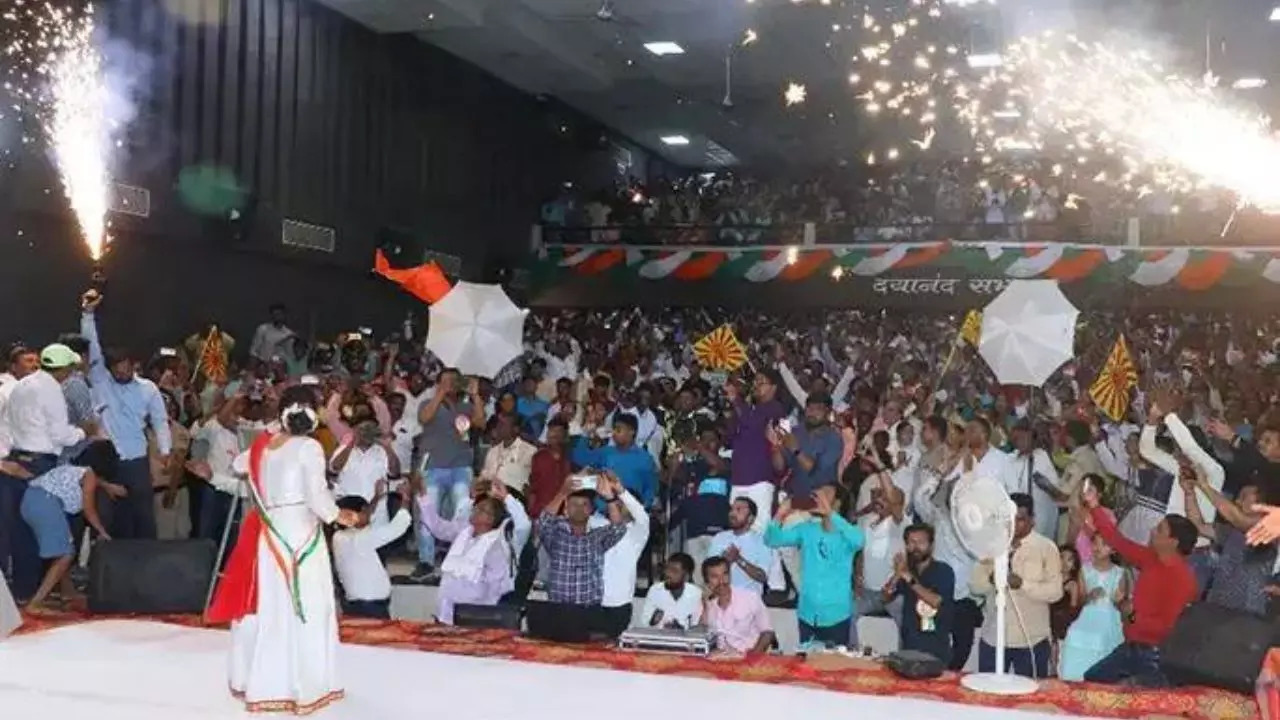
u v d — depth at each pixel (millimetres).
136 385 9461
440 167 22859
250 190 17094
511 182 25656
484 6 20453
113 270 14992
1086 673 7316
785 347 18172
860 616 8844
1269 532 5621
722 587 7773
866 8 21016
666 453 11547
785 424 9609
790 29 22391
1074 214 23797
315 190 19078
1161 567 7164
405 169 21656
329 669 5996
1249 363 18641
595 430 11266
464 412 11188
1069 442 9750
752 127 29594
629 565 8031
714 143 31344
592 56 24359
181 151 15945
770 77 25734
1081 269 22547
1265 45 22188
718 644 7512
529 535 9125
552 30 22438
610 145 30328
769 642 7820
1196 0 19984
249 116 17438
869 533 8781
